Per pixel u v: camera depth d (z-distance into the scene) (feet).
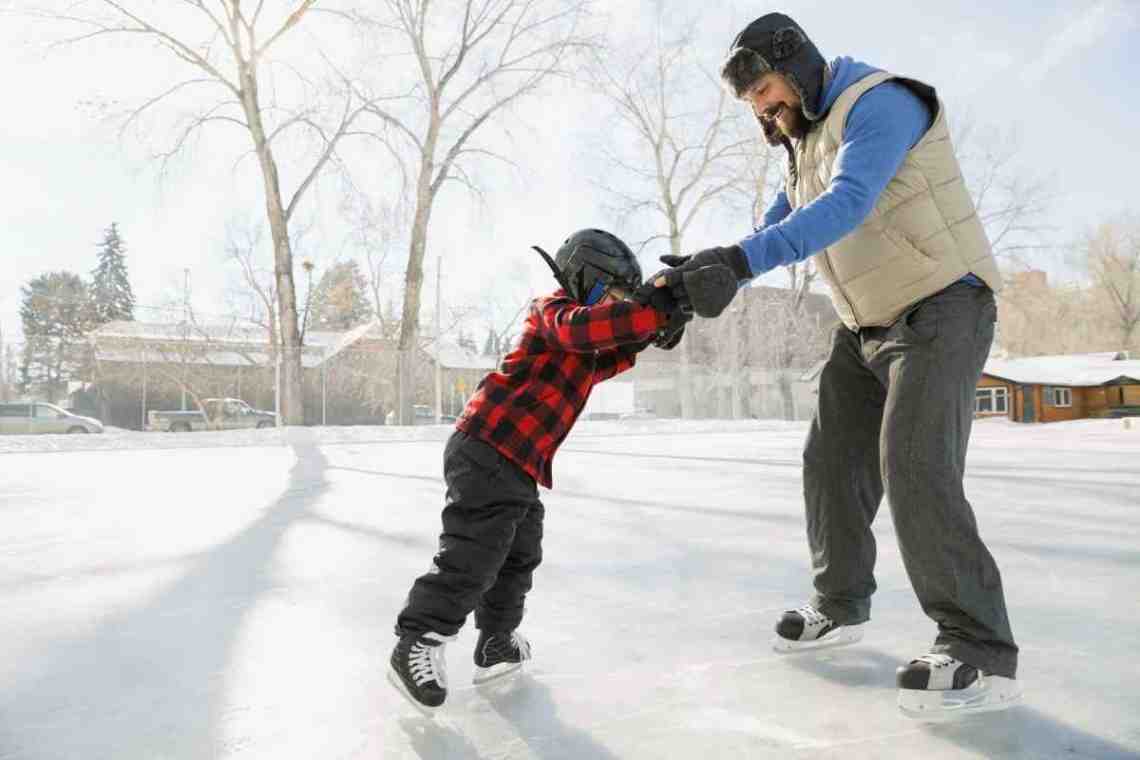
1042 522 12.33
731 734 4.68
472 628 7.23
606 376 5.98
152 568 9.71
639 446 39.99
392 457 32.55
